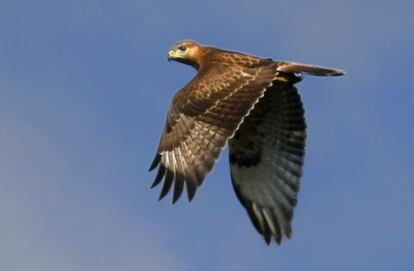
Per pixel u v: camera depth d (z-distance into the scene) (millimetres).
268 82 17781
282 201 19453
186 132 17344
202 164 17109
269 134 19359
